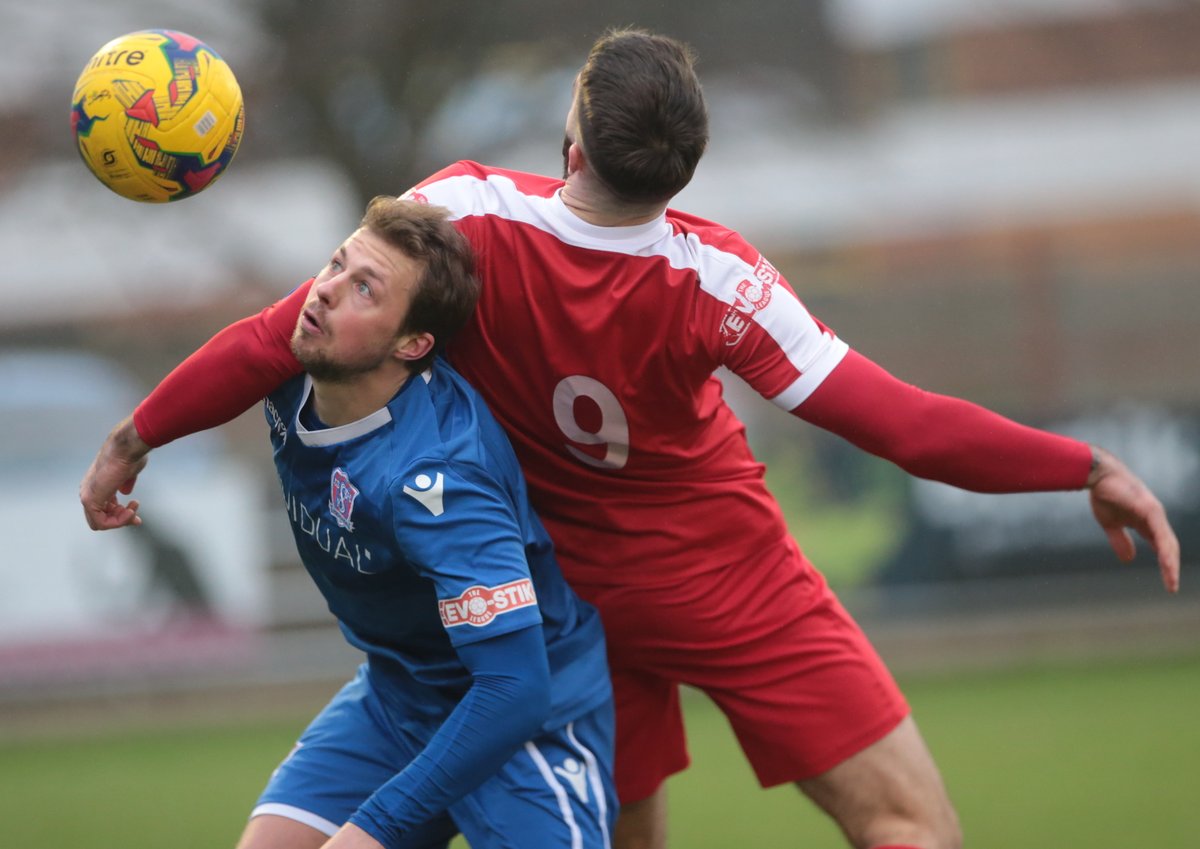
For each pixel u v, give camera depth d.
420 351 11.09
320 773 12.36
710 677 13.03
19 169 55.03
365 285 10.73
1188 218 71.38
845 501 40.31
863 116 62.16
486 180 12.01
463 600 10.63
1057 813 24.00
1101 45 73.31
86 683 38.28
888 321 48.16
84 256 64.62
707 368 11.99
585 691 12.20
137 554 38.56
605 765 12.39
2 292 64.25
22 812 27.33
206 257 58.09
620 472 12.54
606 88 11.13
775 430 40.34
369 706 12.57
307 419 11.36
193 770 31.00
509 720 10.64
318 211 65.31
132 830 25.33
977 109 72.81
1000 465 11.94
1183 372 45.50
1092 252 66.12
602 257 11.61
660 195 11.35
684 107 11.14
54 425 39.94
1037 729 31.19
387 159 51.62
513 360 11.95
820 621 13.02
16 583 38.19
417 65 50.97
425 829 12.23
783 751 12.95
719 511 12.83
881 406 11.73
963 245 69.81
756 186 67.31
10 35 53.00
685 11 53.38
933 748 29.83
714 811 25.84
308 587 39.28
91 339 55.94
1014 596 40.31
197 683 38.69
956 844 12.96
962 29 73.06
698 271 11.66
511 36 51.50
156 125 11.08
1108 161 72.19
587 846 11.85
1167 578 12.22
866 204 68.00
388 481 10.84
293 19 50.34
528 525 11.73
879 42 71.06
